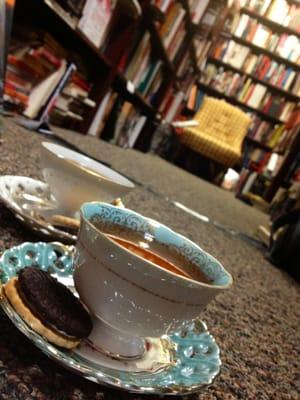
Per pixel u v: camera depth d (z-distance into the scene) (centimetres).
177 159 320
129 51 156
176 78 259
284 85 332
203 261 22
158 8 151
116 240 22
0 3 64
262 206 237
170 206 95
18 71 92
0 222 33
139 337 22
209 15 266
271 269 77
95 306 19
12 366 18
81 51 133
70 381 19
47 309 18
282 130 335
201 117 331
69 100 127
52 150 36
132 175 115
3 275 22
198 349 25
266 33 327
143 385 19
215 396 23
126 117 195
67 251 28
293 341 40
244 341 34
